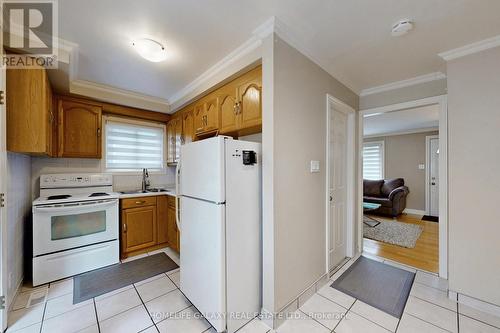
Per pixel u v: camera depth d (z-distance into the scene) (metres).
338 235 2.67
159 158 3.74
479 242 1.81
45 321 1.67
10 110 1.77
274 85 1.62
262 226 1.78
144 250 3.01
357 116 2.95
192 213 1.82
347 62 2.17
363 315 1.76
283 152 1.71
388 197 5.24
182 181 2.00
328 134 2.24
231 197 1.58
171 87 2.88
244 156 1.66
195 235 1.77
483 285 1.79
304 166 1.94
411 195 5.71
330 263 2.46
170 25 1.64
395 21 1.60
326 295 2.05
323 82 2.20
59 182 2.75
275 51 1.63
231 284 1.58
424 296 2.01
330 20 1.58
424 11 1.49
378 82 2.65
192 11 1.49
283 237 1.71
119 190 3.30
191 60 2.16
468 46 1.85
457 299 1.91
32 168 2.63
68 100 2.67
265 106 1.67
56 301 1.92
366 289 2.14
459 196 1.90
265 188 1.67
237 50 1.96
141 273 2.44
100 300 1.94
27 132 1.83
